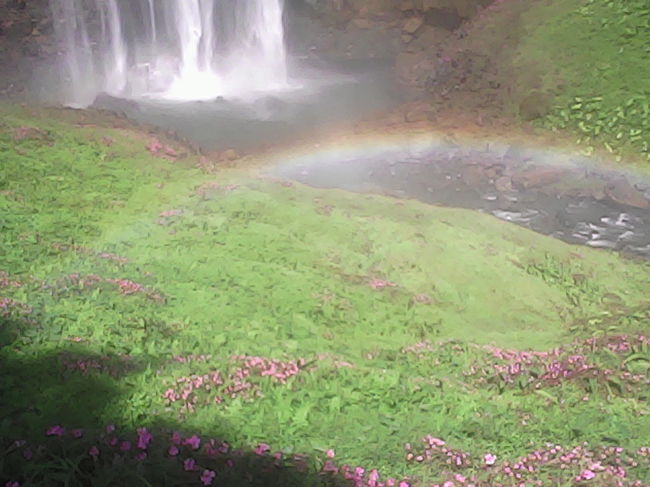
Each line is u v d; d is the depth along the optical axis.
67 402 5.68
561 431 5.83
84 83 21.27
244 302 8.49
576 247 11.68
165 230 10.36
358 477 5.02
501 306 9.44
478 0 22.23
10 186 11.01
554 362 7.38
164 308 8.05
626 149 16.11
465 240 10.99
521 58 19.45
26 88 20.45
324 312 8.52
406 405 6.18
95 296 7.93
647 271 11.19
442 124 17.56
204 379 6.22
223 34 23.20
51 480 4.45
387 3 23.75
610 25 19.62
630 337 7.96
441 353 7.71
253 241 10.23
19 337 6.76
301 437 5.52
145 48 22.83
